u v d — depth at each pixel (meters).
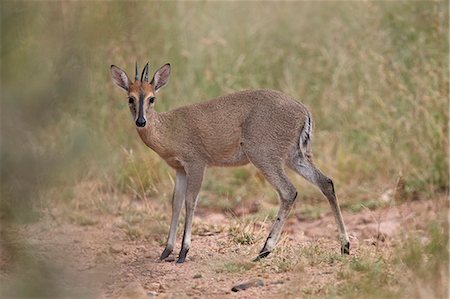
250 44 21.12
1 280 10.21
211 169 18.28
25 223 10.55
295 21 21.86
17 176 9.20
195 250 13.48
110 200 16.28
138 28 17.58
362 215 15.87
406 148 17.38
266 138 12.88
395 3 19.62
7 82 8.26
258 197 17.36
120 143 17.61
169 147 13.16
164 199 16.64
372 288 10.23
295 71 20.41
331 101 19.23
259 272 11.88
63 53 8.62
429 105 17.42
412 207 15.79
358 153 18.20
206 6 21.72
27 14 8.55
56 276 10.12
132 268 12.42
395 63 18.53
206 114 13.20
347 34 20.56
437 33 18.23
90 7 9.05
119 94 18.05
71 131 11.66
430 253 11.59
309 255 12.44
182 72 19.75
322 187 12.89
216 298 10.47
